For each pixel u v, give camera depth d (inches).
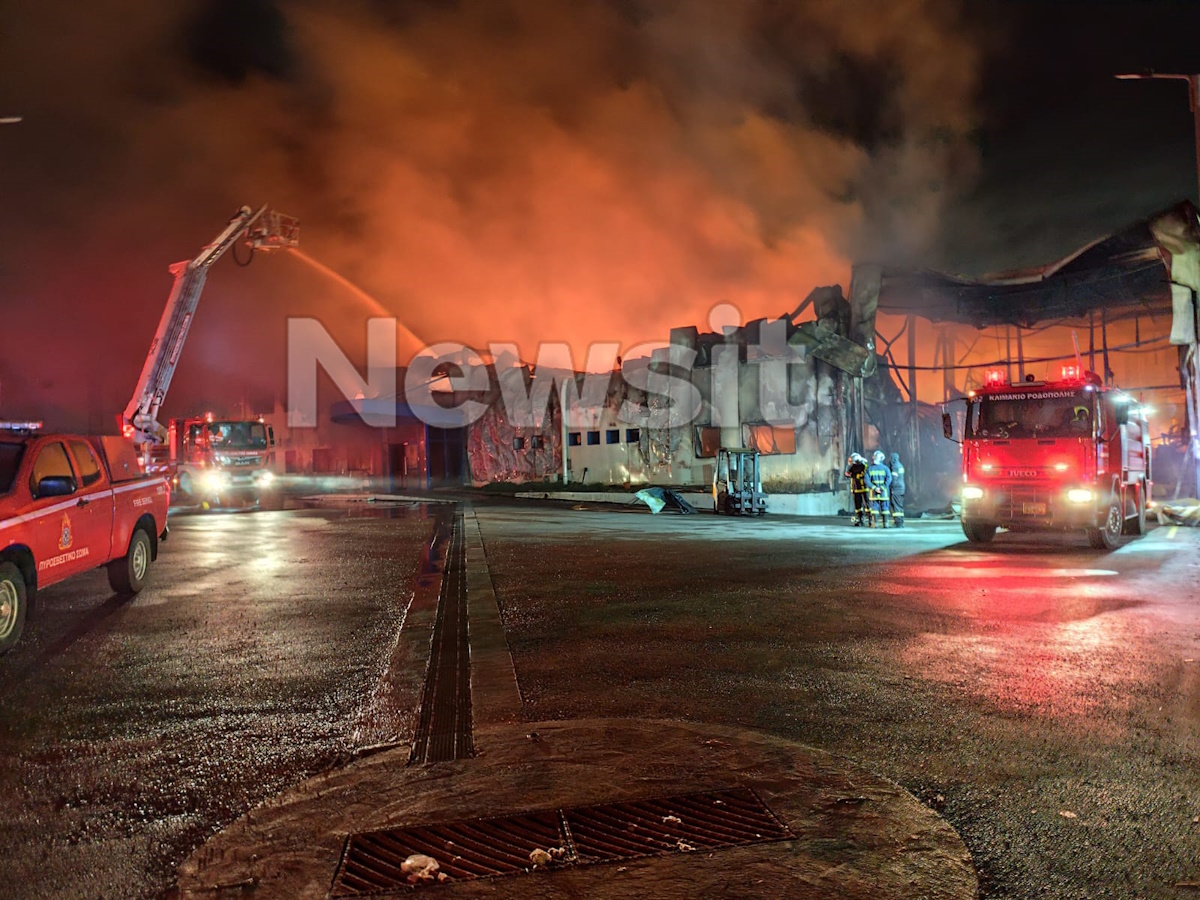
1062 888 115.6
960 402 577.0
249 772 167.0
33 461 303.1
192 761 173.9
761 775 151.5
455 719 193.0
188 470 1139.9
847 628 286.8
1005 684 216.4
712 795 142.8
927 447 1205.7
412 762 162.6
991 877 118.8
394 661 255.1
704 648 260.8
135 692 226.7
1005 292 959.6
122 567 377.4
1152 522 737.0
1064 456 520.1
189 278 976.9
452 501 1215.6
